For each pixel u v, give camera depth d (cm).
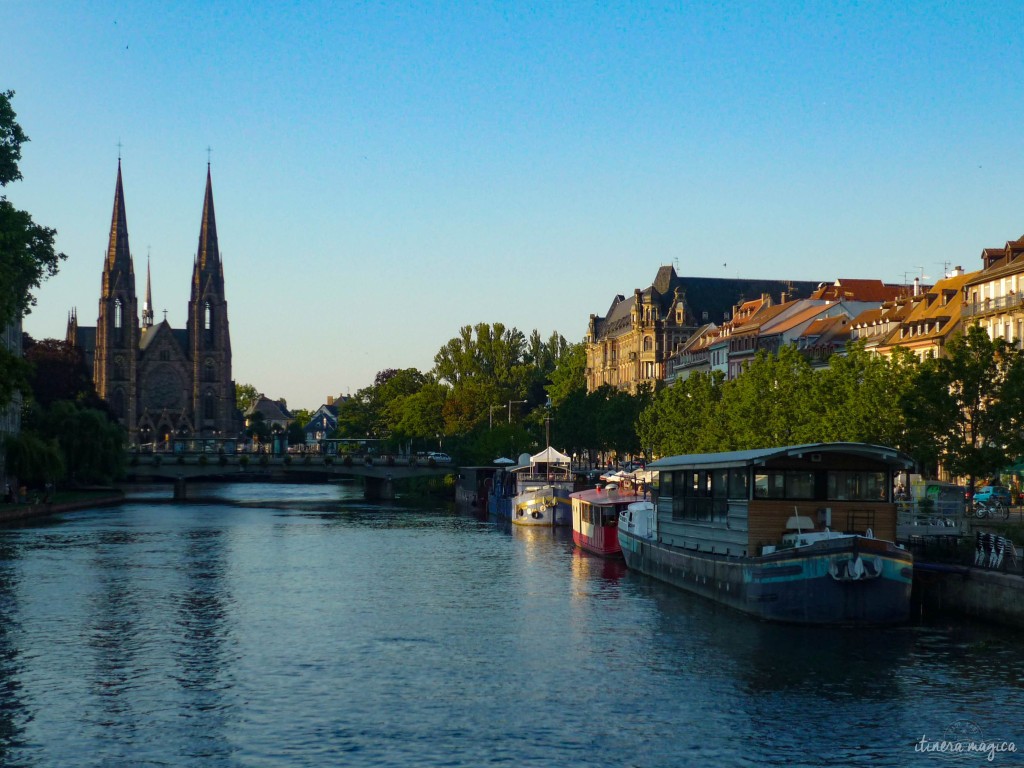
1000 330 10431
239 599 6269
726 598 5625
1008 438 6719
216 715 3875
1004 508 7300
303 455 17725
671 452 12606
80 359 18850
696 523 6166
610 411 16212
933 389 7012
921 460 7181
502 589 6644
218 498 17875
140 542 9481
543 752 3488
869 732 3656
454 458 19838
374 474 17950
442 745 3550
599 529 8525
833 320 15500
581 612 5759
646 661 4597
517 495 12525
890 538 5412
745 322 18250
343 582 6975
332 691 4181
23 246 7638
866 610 4975
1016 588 4744
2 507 11856
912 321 12262
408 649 4888
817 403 9112
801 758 3431
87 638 5122
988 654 4519
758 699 4012
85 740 3606
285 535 10362
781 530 5406
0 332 6731
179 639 5109
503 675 4406
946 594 5294
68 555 8406
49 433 14800
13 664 4600
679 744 3556
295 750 3512
